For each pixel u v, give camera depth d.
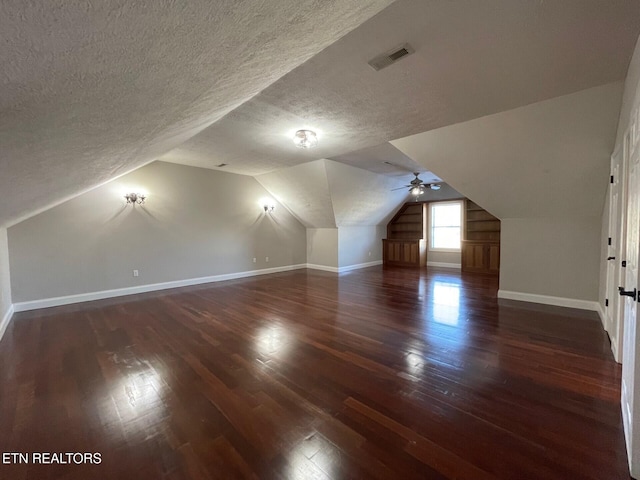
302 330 3.27
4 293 3.51
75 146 1.37
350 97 2.57
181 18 0.58
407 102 2.67
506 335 3.08
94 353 2.71
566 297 4.11
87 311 4.04
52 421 1.77
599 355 2.60
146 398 1.99
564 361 2.49
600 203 3.60
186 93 1.15
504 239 4.57
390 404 1.90
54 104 0.81
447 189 7.73
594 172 3.27
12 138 0.96
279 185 6.63
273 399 1.97
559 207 3.94
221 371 2.35
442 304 4.31
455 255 7.86
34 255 4.15
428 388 2.09
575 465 1.41
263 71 1.32
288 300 4.61
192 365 2.46
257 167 5.77
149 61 0.74
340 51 1.88
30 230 4.11
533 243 4.32
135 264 5.09
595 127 2.78
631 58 1.92
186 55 0.78
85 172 2.27
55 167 1.66
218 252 6.24
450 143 3.69
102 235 4.72
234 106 2.15
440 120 3.10
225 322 3.56
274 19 0.77
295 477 1.35
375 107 2.77
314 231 7.93
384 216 8.37
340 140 3.84
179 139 2.88
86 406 1.91
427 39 1.77
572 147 3.09
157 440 1.60
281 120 3.12
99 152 1.72
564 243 4.08
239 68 1.09
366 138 3.75
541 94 2.51
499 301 4.44
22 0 0.39
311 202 6.69
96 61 0.65
